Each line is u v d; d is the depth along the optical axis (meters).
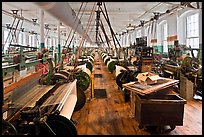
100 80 9.00
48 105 2.88
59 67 5.76
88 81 5.72
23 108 2.78
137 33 17.16
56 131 2.49
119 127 3.84
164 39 12.47
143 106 3.58
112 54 12.38
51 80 4.59
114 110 4.81
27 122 2.50
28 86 3.68
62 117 2.52
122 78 6.10
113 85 7.81
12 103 2.94
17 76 3.35
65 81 4.52
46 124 2.37
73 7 8.98
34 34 18.41
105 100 5.66
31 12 10.34
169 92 4.04
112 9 9.96
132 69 6.41
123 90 5.74
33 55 5.34
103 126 3.89
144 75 4.30
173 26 10.61
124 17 12.44
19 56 3.35
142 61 6.44
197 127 3.84
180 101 3.56
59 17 5.67
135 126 3.89
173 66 6.78
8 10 9.80
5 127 2.23
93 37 23.97
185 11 9.41
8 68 2.91
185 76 5.88
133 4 8.88
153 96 3.90
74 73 5.55
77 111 4.68
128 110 4.80
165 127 3.84
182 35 10.02
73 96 4.04
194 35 9.14
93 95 5.96
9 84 2.84
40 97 3.28
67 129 2.49
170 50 7.96
